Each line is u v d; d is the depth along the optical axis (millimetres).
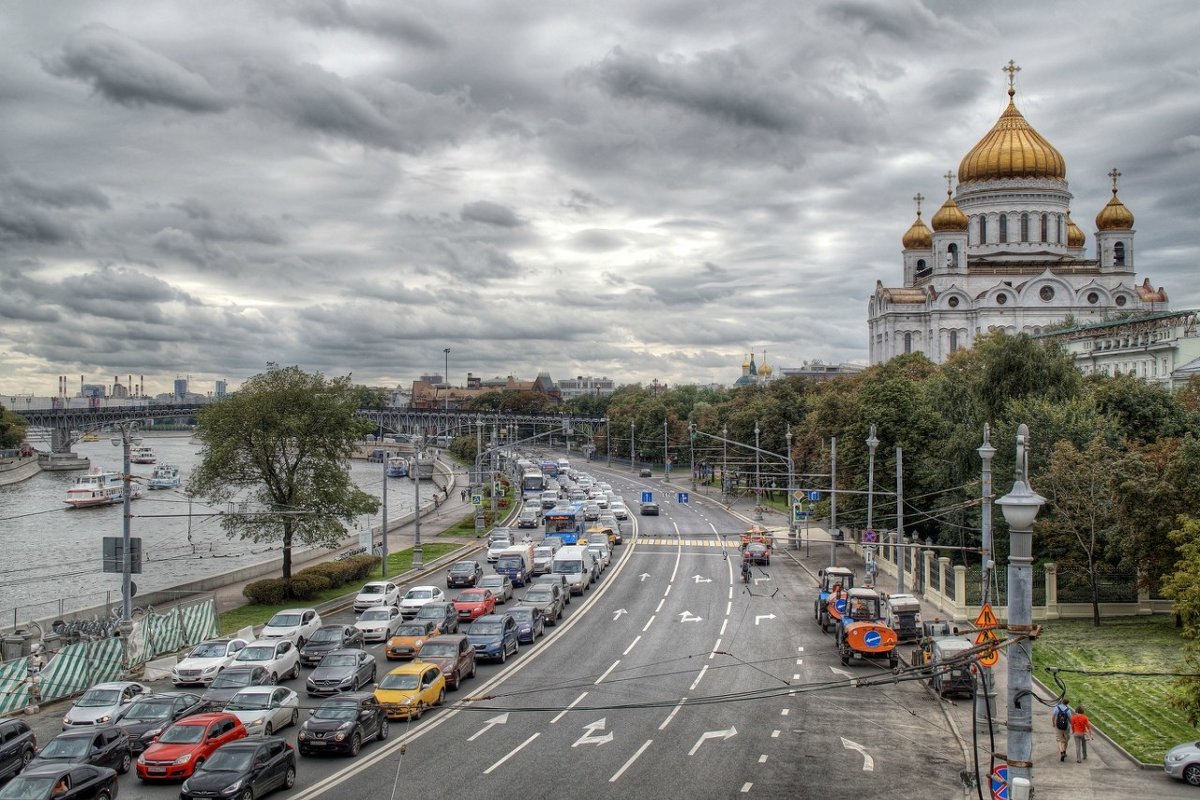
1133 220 182500
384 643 57000
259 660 46469
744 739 39094
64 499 175500
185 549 117438
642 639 57031
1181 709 39812
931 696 45844
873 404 92562
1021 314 177875
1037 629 22297
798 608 67438
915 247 199500
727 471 141875
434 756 36531
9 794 28562
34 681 45062
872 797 32875
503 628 51938
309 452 74562
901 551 65812
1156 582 61344
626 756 36719
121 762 34812
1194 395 96625
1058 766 36469
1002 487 72375
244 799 30297
